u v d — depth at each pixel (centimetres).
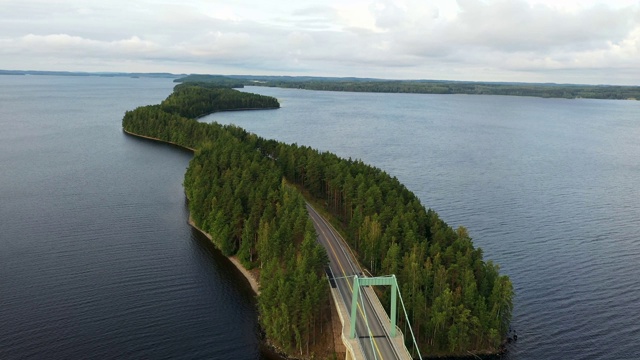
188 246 11631
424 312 7906
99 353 7562
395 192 11750
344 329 7575
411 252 8838
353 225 10938
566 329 8575
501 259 11362
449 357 7738
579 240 12631
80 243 11638
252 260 10725
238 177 13338
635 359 7806
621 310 9225
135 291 9475
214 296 9444
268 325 7981
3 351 7456
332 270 9712
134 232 12425
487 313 7825
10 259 10631
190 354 7700
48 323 8256
